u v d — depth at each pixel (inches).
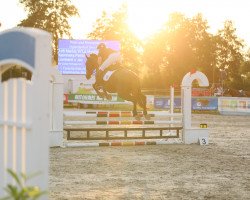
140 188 432.1
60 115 754.2
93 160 610.2
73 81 2496.3
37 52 233.3
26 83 245.0
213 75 4670.3
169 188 434.0
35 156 237.1
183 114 824.3
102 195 398.6
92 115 767.7
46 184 239.5
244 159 634.2
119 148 758.5
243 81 4736.7
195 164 584.7
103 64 784.3
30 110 242.5
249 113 1884.8
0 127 262.5
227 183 461.7
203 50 4766.2
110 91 788.0
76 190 417.7
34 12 3597.4
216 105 2096.5
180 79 4724.4
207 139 824.3
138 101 782.5
